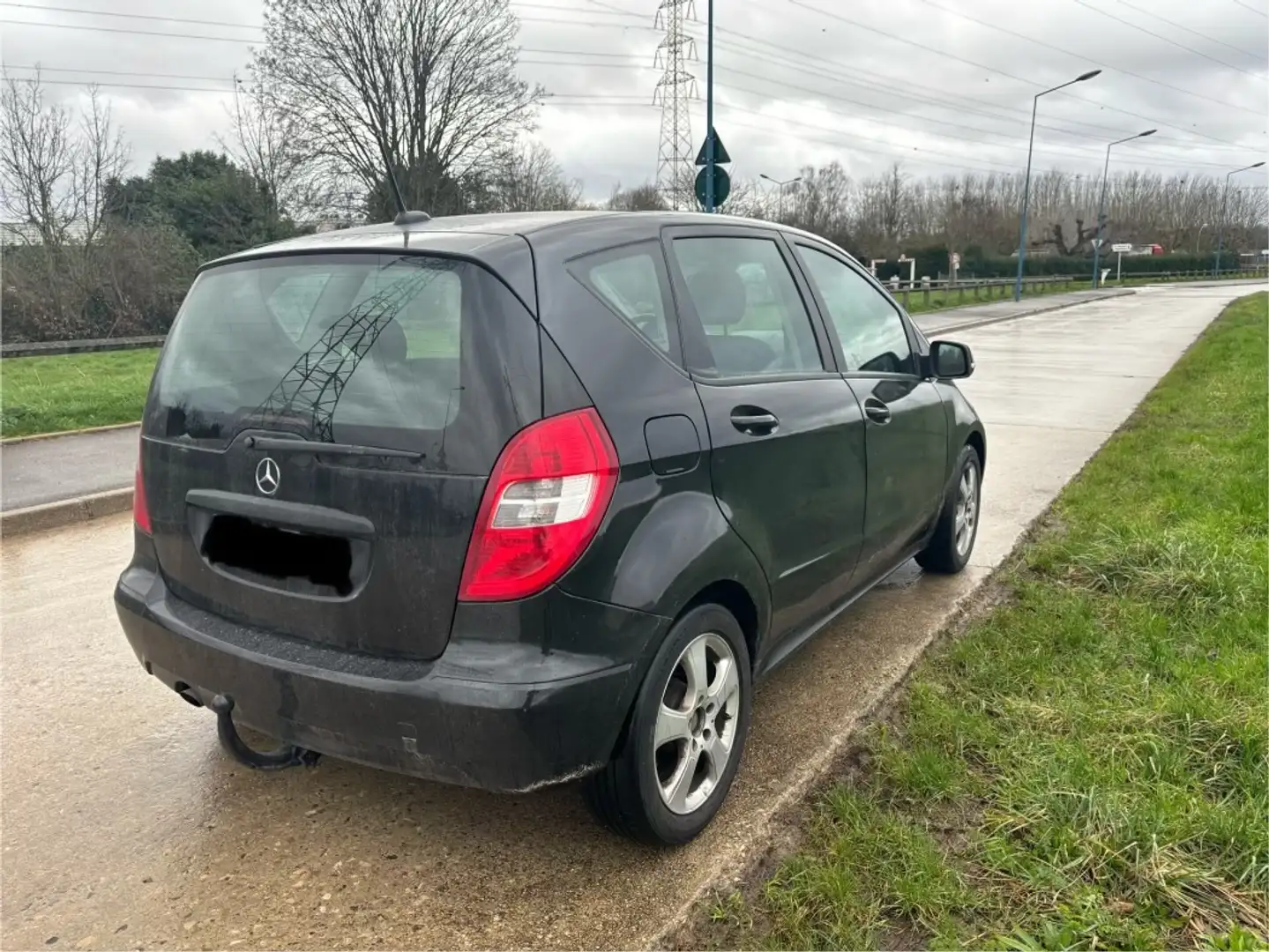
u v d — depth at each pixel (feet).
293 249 8.87
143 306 80.59
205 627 8.69
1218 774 9.45
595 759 7.61
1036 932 7.47
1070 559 16.25
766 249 11.18
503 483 7.22
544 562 7.26
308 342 8.29
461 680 7.22
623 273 8.71
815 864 8.29
